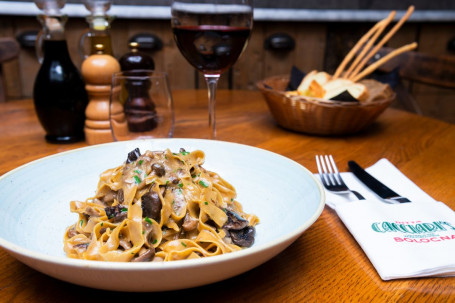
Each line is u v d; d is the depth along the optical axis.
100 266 0.49
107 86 1.26
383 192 0.93
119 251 0.66
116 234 0.68
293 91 1.69
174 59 3.67
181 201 0.77
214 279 0.55
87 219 0.77
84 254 0.64
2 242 0.55
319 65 3.93
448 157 1.23
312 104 1.34
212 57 1.11
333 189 0.95
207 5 1.06
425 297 0.60
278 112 1.46
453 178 1.06
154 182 0.77
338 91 1.48
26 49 3.33
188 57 1.14
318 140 1.41
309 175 0.81
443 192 0.97
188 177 0.82
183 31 1.08
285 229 0.73
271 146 1.33
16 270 0.66
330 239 0.77
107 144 0.99
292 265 0.68
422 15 3.83
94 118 1.27
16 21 3.29
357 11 3.78
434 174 1.09
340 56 3.92
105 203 0.82
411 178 1.06
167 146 1.03
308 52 3.88
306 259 0.70
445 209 0.81
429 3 3.93
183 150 0.92
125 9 3.36
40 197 0.80
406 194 0.94
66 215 0.80
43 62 1.26
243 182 0.93
